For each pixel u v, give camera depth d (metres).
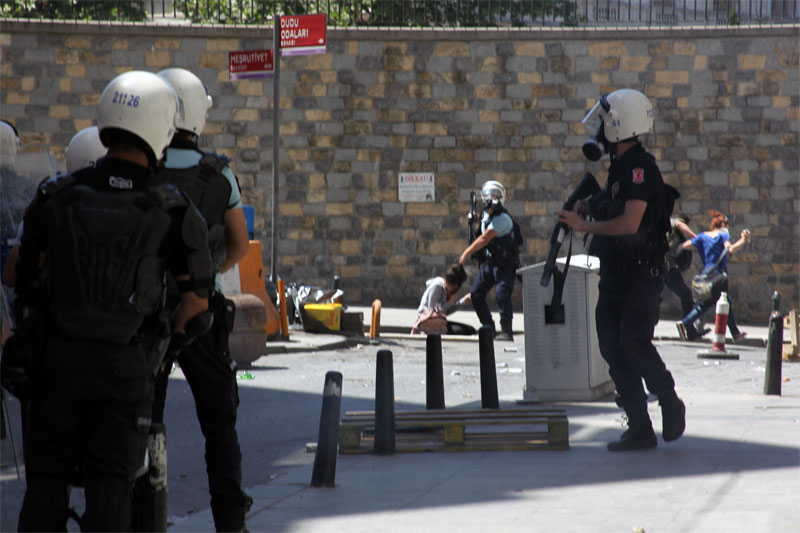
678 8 38.31
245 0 35.41
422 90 33.81
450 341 25.66
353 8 35.28
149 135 6.26
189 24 34.19
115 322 5.93
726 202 33.72
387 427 11.95
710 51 33.59
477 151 33.91
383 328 27.75
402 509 9.27
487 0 35.59
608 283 11.89
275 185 26.67
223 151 33.56
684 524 8.62
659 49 33.72
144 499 6.64
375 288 33.91
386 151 33.84
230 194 7.56
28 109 33.38
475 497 9.73
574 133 33.81
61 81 33.44
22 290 6.18
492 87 33.81
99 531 5.87
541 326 16.47
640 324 11.78
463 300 26.47
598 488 10.06
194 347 7.46
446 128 33.88
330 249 33.91
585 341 16.31
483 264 25.58
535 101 33.84
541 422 12.05
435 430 13.18
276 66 26.45
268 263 33.72
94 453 5.97
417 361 21.72
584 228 11.65
